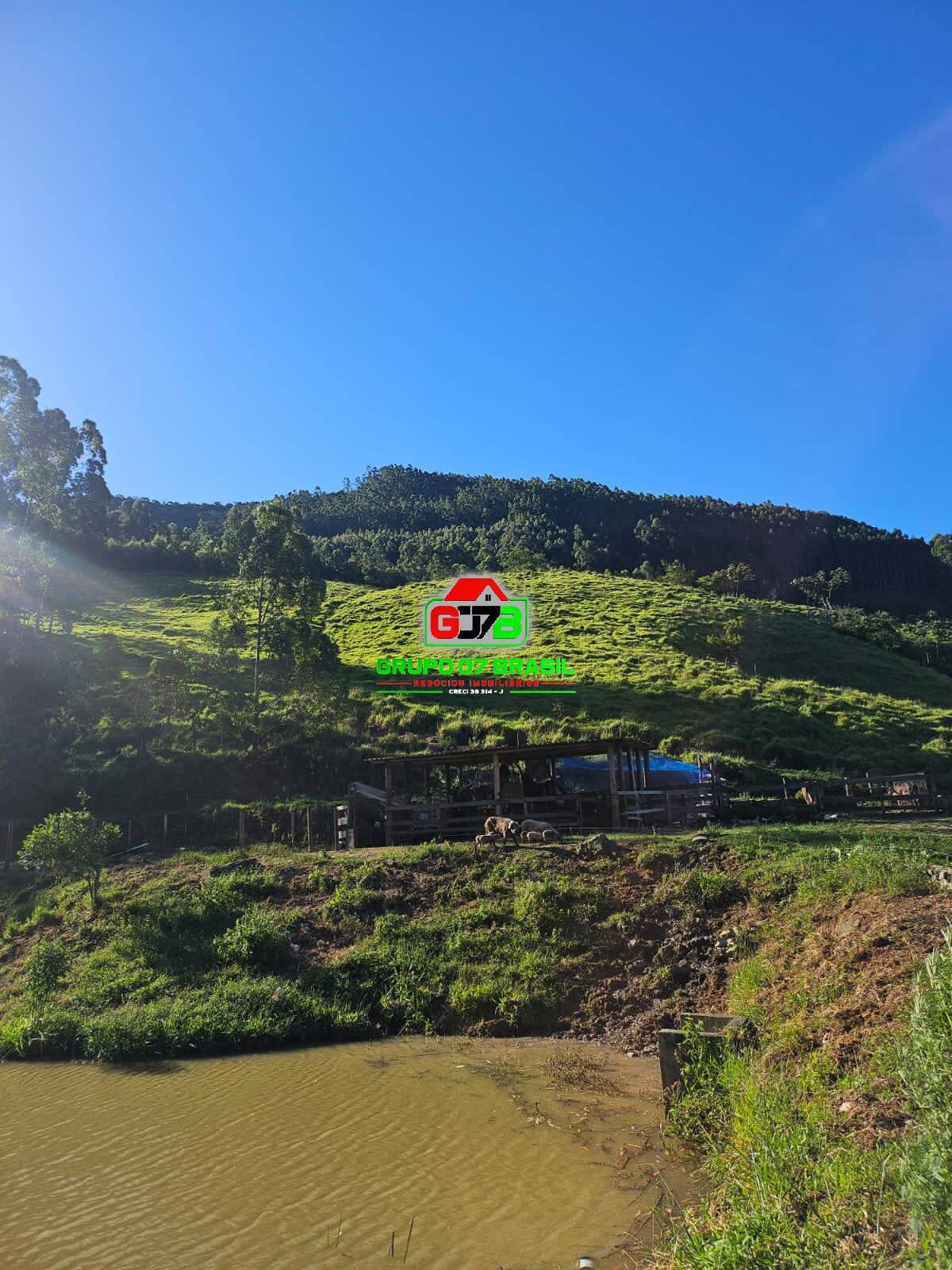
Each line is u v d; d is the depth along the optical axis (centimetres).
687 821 2133
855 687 4716
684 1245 510
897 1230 432
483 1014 1222
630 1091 899
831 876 1234
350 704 3697
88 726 3170
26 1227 653
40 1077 1132
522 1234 591
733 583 8394
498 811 2198
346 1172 721
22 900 1944
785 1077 700
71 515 6141
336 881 1688
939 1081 468
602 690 4091
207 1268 573
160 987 1414
